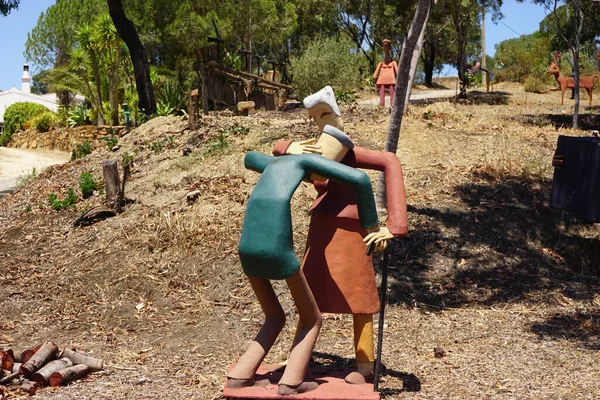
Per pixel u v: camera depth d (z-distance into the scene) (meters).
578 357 5.76
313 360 5.82
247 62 30.02
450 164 10.77
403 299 7.39
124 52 25.61
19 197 12.19
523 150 11.62
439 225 8.90
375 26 36.94
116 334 6.75
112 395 5.00
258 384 4.57
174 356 6.06
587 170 8.12
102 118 26.09
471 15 30.27
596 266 8.52
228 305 7.27
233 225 8.73
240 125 12.55
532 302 7.36
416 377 5.35
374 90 30.11
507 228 8.98
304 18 39.25
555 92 29.94
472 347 6.14
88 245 9.05
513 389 5.03
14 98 56.72
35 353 5.46
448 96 27.50
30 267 8.72
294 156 4.61
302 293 4.48
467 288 7.69
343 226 4.79
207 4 28.34
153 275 7.97
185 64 30.12
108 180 10.01
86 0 36.47
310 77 21.72
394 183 4.71
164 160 11.59
